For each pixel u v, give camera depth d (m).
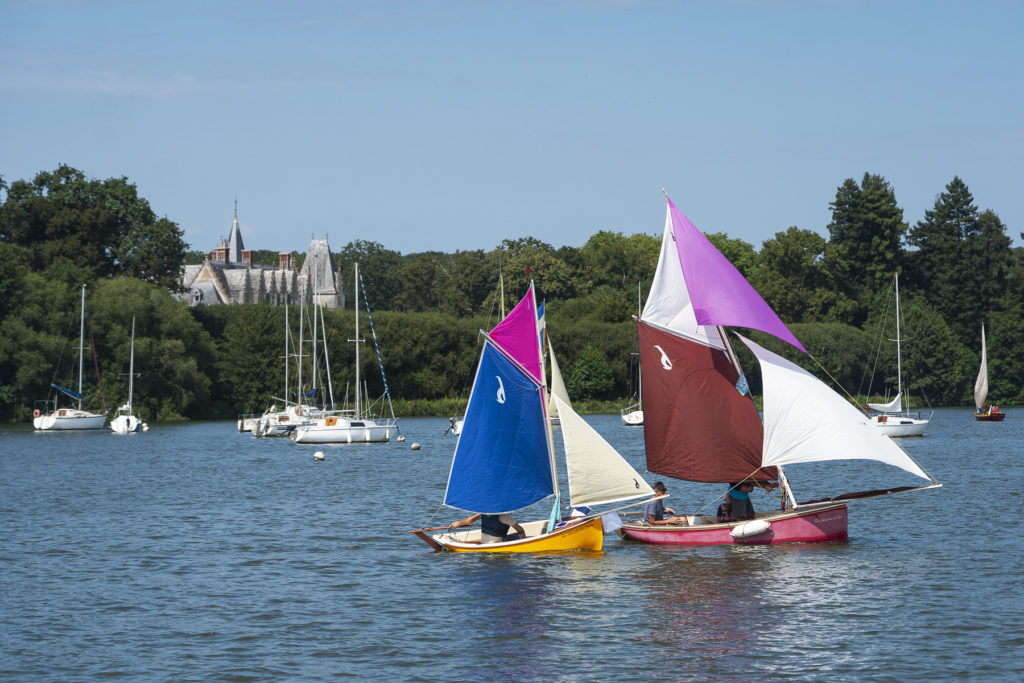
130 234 168.25
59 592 34.47
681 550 39.88
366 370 165.38
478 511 39.81
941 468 75.56
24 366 136.62
